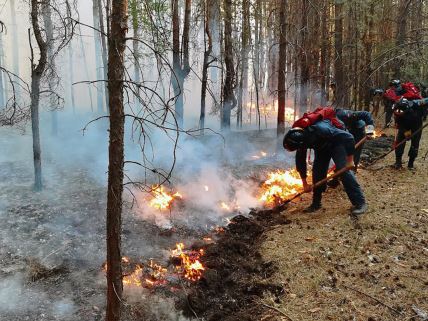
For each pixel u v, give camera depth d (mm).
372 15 14758
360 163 8586
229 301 4051
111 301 3357
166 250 5191
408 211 5656
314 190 5980
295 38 12375
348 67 15961
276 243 4984
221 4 11078
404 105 7559
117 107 3109
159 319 3918
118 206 3238
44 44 6297
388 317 3490
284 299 3883
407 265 4273
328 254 4559
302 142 5504
